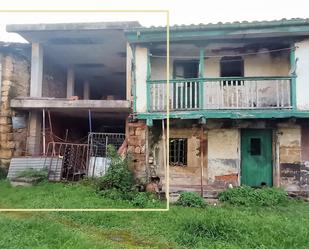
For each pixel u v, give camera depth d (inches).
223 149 438.0
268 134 442.6
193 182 438.3
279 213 326.0
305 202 386.9
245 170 441.7
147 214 311.3
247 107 408.8
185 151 446.3
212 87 419.8
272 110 401.7
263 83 434.9
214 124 442.6
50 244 223.5
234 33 395.5
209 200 398.0
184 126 447.2
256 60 459.5
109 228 274.1
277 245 228.4
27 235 238.1
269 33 390.6
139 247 229.1
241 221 275.0
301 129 427.2
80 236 241.0
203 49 422.9
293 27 384.8
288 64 450.0
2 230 246.1
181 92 423.5
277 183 424.8
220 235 246.8
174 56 467.8
